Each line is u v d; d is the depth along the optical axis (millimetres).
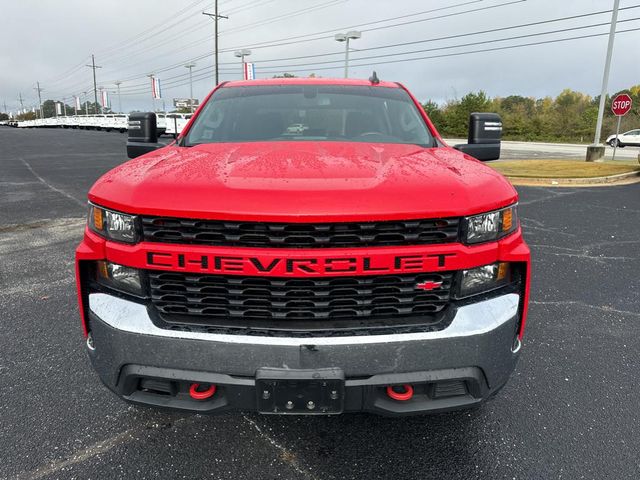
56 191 10023
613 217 7902
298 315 1789
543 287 4523
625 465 2189
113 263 1883
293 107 3154
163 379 1827
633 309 4012
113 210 1842
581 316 3865
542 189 11438
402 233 1746
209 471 2129
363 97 3316
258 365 1762
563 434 2404
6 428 2400
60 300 4051
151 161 2223
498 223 1875
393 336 1763
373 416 2531
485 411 2588
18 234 6297
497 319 1854
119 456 2215
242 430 2410
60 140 31391
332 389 1758
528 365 3084
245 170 1924
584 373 2994
